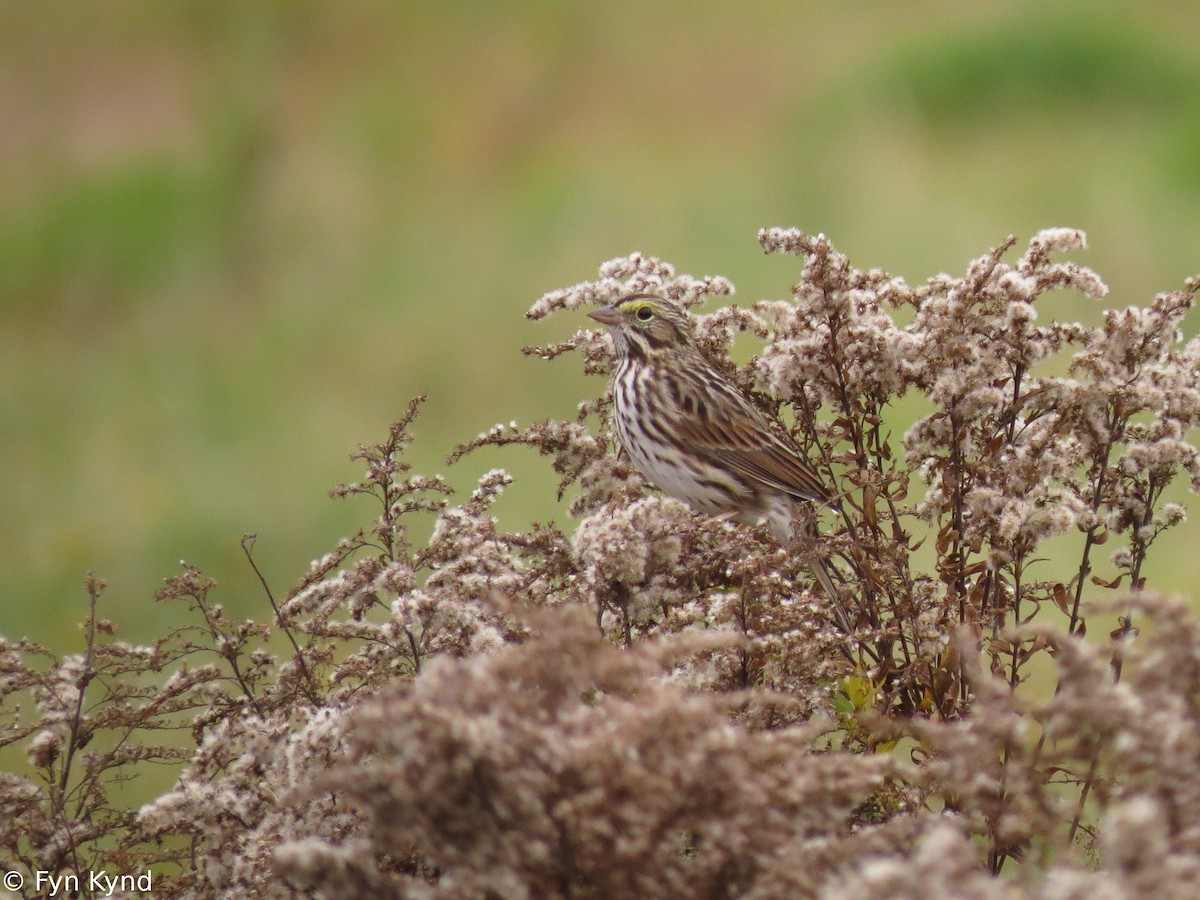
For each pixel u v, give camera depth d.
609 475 8.53
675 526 7.00
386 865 6.06
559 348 9.73
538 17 38.34
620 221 26.28
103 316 26.17
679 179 28.64
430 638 6.87
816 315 7.99
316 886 5.40
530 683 5.29
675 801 4.90
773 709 6.66
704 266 24.12
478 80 35.44
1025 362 7.59
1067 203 25.67
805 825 5.29
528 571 7.57
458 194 30.23
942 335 7.55
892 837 5.24
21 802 6.83
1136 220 24.44
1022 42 31.78
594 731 4.97
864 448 8.23
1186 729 4.93
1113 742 5.14
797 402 8.19
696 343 9.25
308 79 36.25
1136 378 7.48
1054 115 31.05
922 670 7.27
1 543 18.34
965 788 5.34
